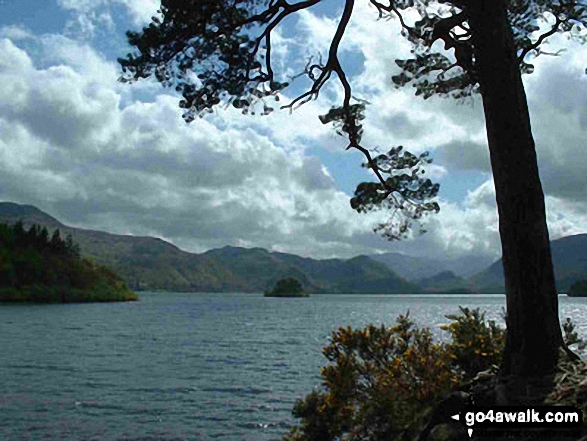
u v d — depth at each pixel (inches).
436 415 275.1
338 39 371.2
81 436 622.2
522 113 304.0
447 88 463.5
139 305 6314.0
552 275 293.7
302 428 341.7
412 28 430.9
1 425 661.3
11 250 6200.8
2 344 1723.7
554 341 285.1
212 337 2142.0
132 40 369.4
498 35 307.0
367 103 409.1
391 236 418.0
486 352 338.0
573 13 408.8
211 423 693.3
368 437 310.8
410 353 312.8
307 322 3255.4
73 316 3612.2
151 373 1133.1
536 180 299.3
